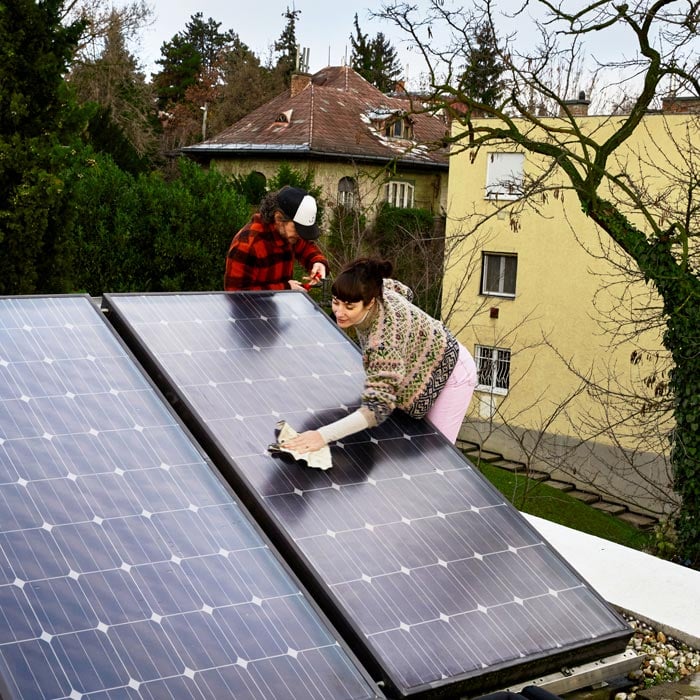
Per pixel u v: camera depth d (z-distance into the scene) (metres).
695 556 12.20
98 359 3.88
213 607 2.85
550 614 3.44
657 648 4.56
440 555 3.49
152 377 4.00
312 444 3.68
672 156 20.84
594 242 23.72
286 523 3.34
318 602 3.13
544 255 24.61
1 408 3.39
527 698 2.95
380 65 64.69
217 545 3.11
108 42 35.72
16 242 13.21
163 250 19.09
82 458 3.29
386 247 26.91
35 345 3.82
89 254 18.47
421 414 4.33
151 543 3.02
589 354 24.12
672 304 12.66
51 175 13.27
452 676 2.97
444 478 3.97
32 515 2.95
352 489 3.67
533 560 3.69
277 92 59.59
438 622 3.17
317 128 35.44
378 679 2.92
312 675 2.74
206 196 19.77
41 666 2.45
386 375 3.85
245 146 35.41
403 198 36.66
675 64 11.55
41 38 13.04
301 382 4.23
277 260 5.42
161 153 49.72
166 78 64.31
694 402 12.39
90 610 2.68
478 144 12.38
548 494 21.08
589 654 3.44
